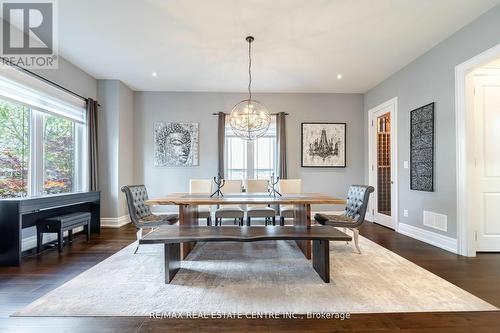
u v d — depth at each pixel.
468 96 3.03
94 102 4.54
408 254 3.10
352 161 5.61
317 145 5.57
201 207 4.21
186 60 3.97
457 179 3.13
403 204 4.20
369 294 2.09
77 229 4.15
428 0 2.56
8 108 3.12
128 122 5.23
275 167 5.61
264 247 3.44
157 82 4.97
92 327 1.66
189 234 2.40
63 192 4.04
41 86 3.46
